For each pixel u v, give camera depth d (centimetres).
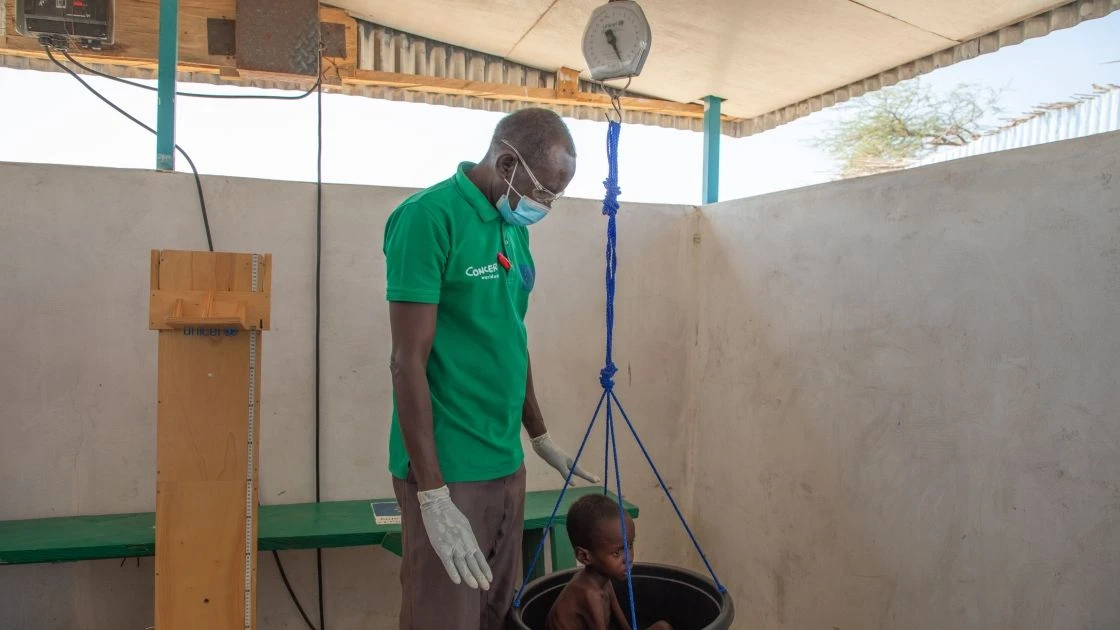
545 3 352
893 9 280
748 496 269
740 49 332
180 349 173
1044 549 168
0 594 233
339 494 259
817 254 239
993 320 181
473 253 162
